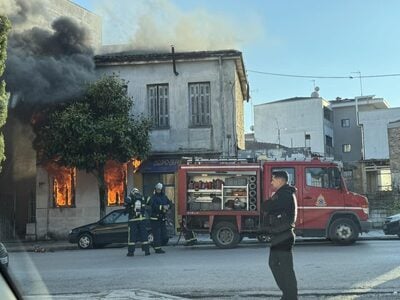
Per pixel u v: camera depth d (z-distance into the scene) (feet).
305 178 45.52
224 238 45.62
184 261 36.22
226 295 24.72
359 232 45.21
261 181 45.85
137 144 61.26
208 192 46.50
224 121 66.80
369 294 24.26
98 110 60.64
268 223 21.93
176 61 67.05
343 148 150.30
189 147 66.95
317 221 45.19
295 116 135.33
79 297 24.09
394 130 114.11
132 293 25.25
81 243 52.75
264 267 32.22
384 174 126.31
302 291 24.95
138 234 41.34
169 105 67.72
